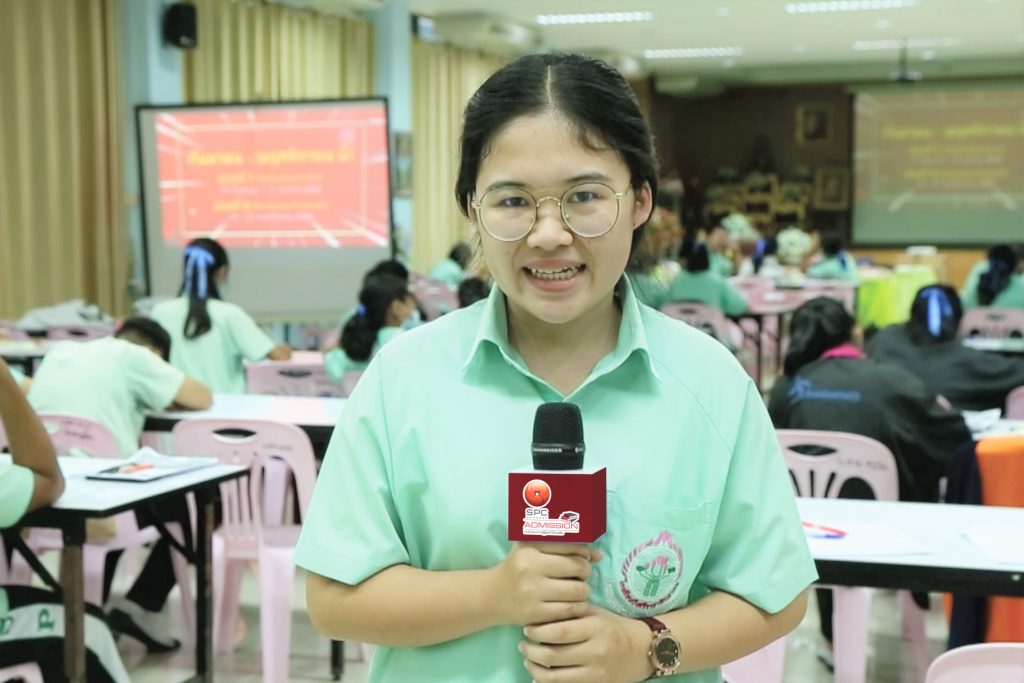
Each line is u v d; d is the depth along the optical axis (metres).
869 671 3.21
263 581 2.95
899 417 3.02
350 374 4.22
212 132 6.73
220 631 3.32
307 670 3.24
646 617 1.03
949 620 2.66
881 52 14.33
